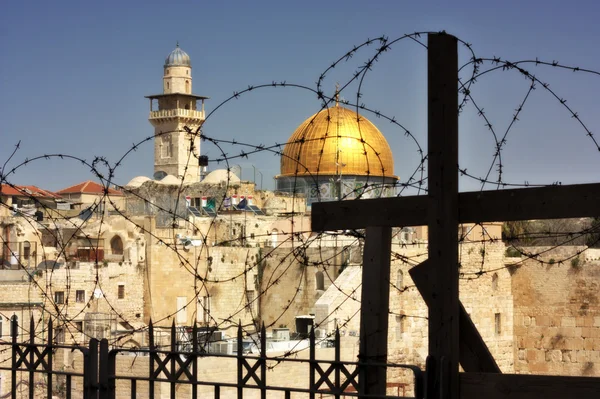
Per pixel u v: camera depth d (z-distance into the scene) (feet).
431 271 56.08
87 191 405.18
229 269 250.16
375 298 58.39
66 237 245.65
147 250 240.73
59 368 177.06
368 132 298.56
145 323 238.68
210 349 154.92
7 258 234.17
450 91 56.59
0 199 81.82
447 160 56.24
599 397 52.49
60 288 213.87
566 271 232.32
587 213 54.60
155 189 312.50
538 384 53.67
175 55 529.04
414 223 58.59
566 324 232.53
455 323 55.67
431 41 56.85
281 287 246.88
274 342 180.86
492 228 235.61
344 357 176.14
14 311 192.65
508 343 236.02
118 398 160.97
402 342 215.10
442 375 54.39
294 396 159.74
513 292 237.86
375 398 55.93
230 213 289.74
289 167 300.81
